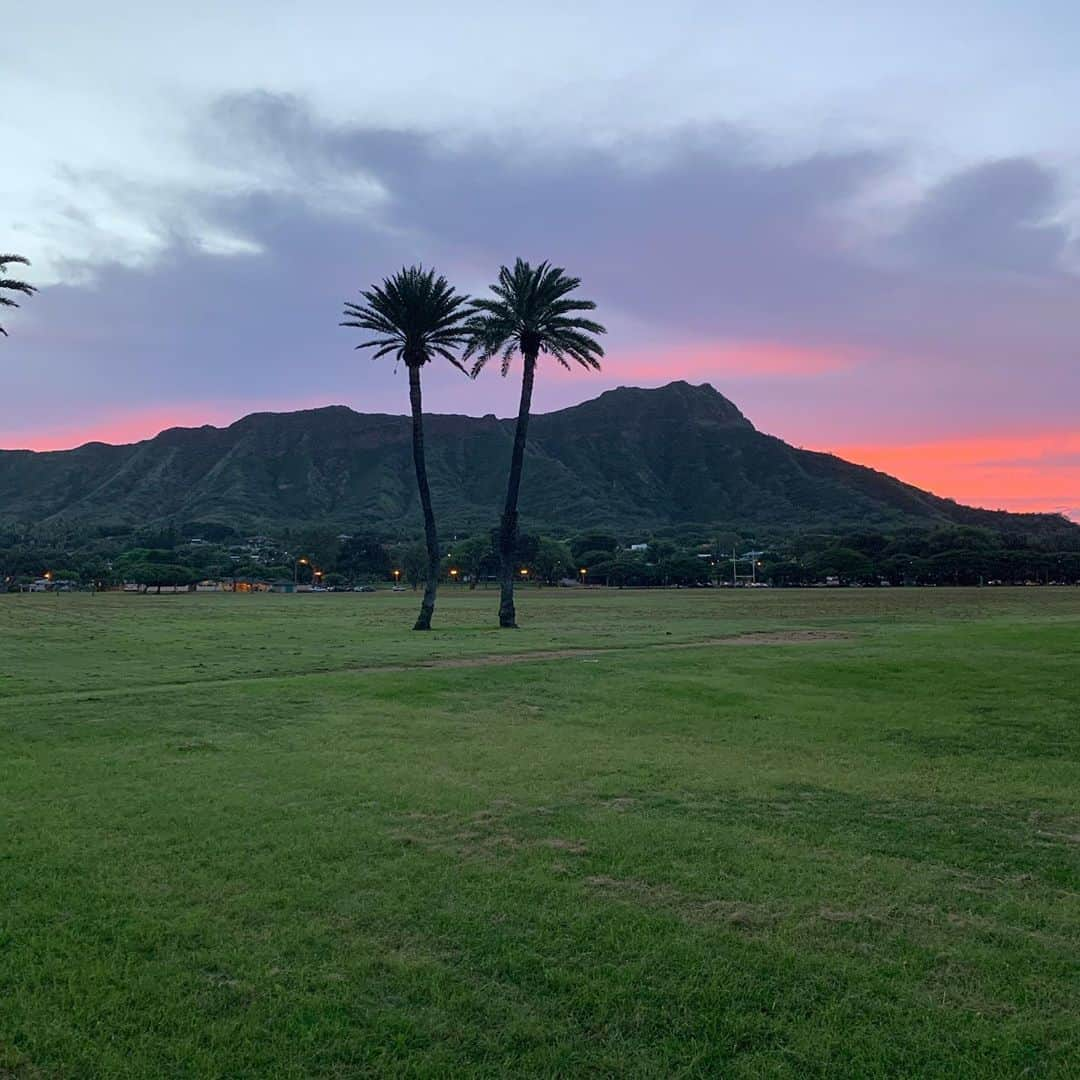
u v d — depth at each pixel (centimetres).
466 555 17750
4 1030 552
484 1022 557
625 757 1374
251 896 763
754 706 1886
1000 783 1198
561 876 812
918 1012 564
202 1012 571
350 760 1357
